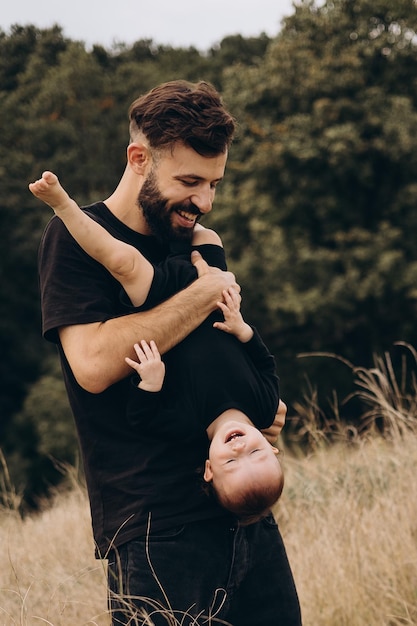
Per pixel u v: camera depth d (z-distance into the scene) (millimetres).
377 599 3615
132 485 2316
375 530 3914
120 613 2314
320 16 18078
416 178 17531
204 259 2555
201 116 2303
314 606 3551
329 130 16656
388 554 3785
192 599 2277
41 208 21453
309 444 5023
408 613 3379
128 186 2455
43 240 2436
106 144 22078
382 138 16812
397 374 17141
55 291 2342
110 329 2281
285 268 17297
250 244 18734
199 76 23453
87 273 2350
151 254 2490
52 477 17766
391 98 17078
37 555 4199
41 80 23609
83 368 2281
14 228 21359
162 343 2293
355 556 3732
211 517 2332
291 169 17500
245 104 18312
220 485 2307
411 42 17672
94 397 2371
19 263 21391
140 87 22844
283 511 4395
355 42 17844
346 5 18109
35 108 22516
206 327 2414
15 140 22188
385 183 17750
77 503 5527
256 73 18406
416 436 4582
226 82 19375
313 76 17328
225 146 2361
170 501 2301
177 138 2303
